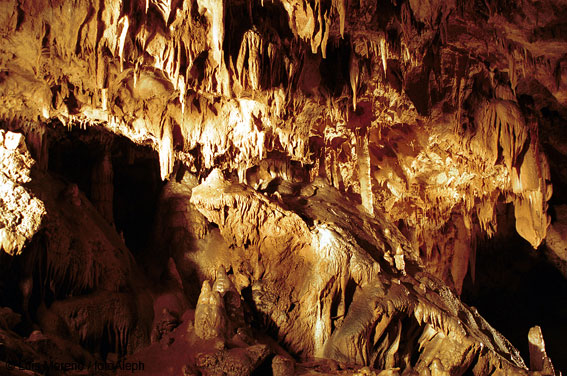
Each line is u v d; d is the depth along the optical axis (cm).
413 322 870
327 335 802
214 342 671
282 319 807
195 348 674
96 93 704
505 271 1619
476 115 907
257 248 827
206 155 854
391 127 1031
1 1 544
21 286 631
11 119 737
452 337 859
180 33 612
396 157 1134
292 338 804
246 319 790
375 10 683
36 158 757
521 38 740
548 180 1015
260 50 643
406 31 702
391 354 830
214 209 801
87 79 673
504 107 888
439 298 940
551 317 1569
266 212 801
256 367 662
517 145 902
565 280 1556
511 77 786
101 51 613
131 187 1002
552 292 1586
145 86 725
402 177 1156
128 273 775
